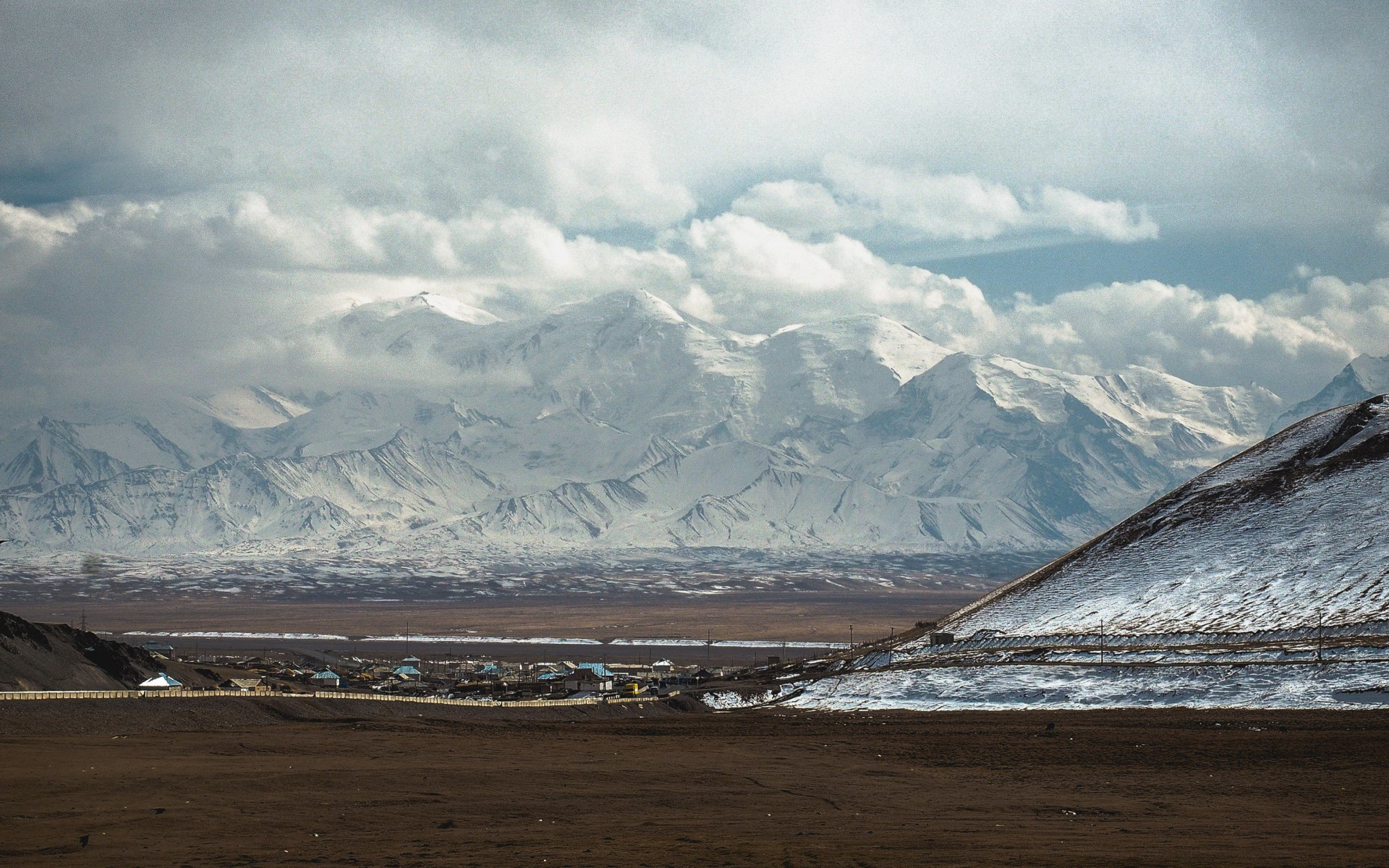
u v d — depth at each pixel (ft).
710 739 566.36
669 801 358.23
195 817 318.04
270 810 332.19
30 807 331.36
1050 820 320.50
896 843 278.67
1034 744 525.34
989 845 275.80
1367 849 268.00
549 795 368.27
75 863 256.73
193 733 528.22
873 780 414.00
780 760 474.08
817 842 280.72
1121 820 322.55
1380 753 468.75
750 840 285.02
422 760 449.48
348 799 353.92
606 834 296.30
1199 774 422.00
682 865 249.34
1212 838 285.84
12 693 542.57
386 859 260.01
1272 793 375.45
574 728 637.71
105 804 337.93
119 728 529.86
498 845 278.26
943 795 376.07
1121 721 631.15
